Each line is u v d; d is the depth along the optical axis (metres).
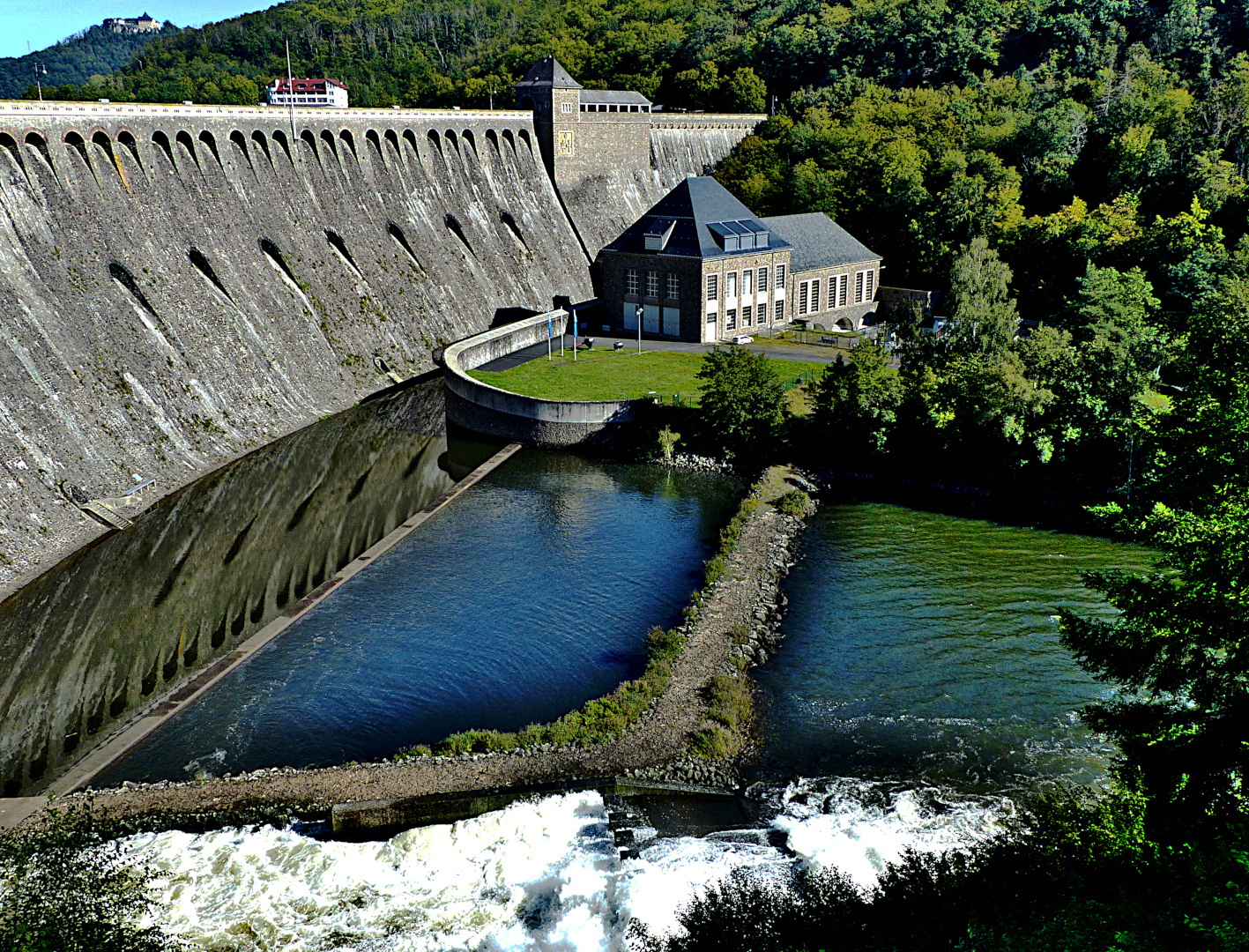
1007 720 45.31
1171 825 28.50
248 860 37.06
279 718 46.94
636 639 53.72
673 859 36.47
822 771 41.84
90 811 39.75
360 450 84.19
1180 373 43.72
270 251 96.56
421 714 47.03
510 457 82.88
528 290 122.06
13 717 47.88
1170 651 29.80
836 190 131.50
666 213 105.56
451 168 121.25
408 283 107.69
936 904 29.67
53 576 61.75
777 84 190.88
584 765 42.00
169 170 90.25
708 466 79.12
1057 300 106.50
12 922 30.55
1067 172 123.62
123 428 74.00
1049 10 170.88
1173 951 24.53
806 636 53.19
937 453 74.31
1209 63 142.75
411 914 34.50
